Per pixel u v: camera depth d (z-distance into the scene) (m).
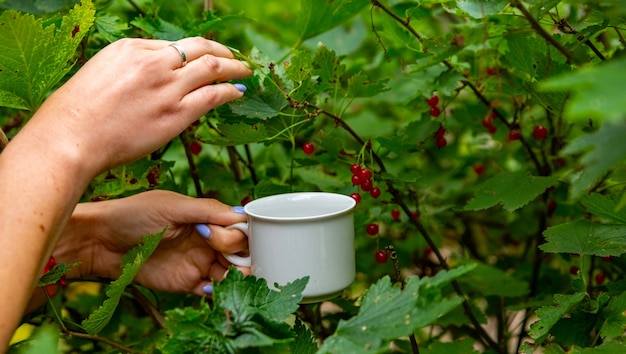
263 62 1.20
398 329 0.76
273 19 2.32
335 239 1.03
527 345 1.03
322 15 1.36
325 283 1.03
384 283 0.84
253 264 1.07
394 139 1.27
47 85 1.12
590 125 1.19
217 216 1.16
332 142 1.26
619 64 0.57
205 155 1.75
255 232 1.05
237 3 2.31
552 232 1.10
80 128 0.96
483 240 1.83
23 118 1.52
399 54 1.70
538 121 1.58
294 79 1.12
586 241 1.07
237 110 1.15
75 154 0.94
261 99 1.17
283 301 0.88
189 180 1.61
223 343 0.82
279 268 1.02
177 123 1.04
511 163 1.89
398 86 1.73
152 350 1.23
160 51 1.03
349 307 1.39
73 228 1.25
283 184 1.46
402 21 1.24
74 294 1.74
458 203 1.74
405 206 1.33
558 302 1.02
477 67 1.37
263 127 1.14
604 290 1.40
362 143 1.27
